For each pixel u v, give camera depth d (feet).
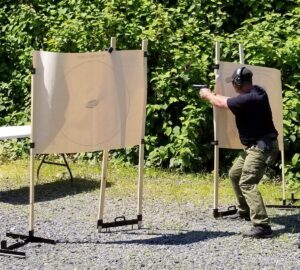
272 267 22.03
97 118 24.73
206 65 35.94
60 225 26.53
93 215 28.04
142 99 25.66
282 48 34.86
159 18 37.27
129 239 24.85
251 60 34.86
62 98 24.03
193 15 38.06
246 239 24.98
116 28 37.50
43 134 23.81
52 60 23.80
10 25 41.78
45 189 32.53
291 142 34.53
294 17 36.17
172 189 32.35
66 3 40.86
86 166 36.81
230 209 28.55
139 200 26.18
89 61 24.45
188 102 35.81
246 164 25.29
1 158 38.42
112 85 24.95
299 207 29.78
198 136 35.91
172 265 22.07
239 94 25.89
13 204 29.76
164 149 35.86
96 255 22.94
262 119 25.32
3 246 23.12
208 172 35.96
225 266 22.04
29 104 40.55
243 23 37.32
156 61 37.29
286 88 35.06
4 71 42.01
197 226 26.68
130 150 36.81
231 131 27.76
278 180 34.37
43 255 22.91
